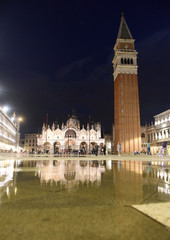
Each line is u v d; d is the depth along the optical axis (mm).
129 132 80188
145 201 4016
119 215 3137
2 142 80062
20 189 5184
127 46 89250
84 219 2949
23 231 2506
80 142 116438
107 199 4152
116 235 2410
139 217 3059
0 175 8305
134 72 85500
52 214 3160
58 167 12930
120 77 84562
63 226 2680
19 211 3301
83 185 5863
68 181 6660
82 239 2281
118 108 83125
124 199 4156
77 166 14016
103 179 7199
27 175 8297
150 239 2301
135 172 9883
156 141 91750
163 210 3424
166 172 9914
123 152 78250
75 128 118875
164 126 85812
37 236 2357
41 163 17766
